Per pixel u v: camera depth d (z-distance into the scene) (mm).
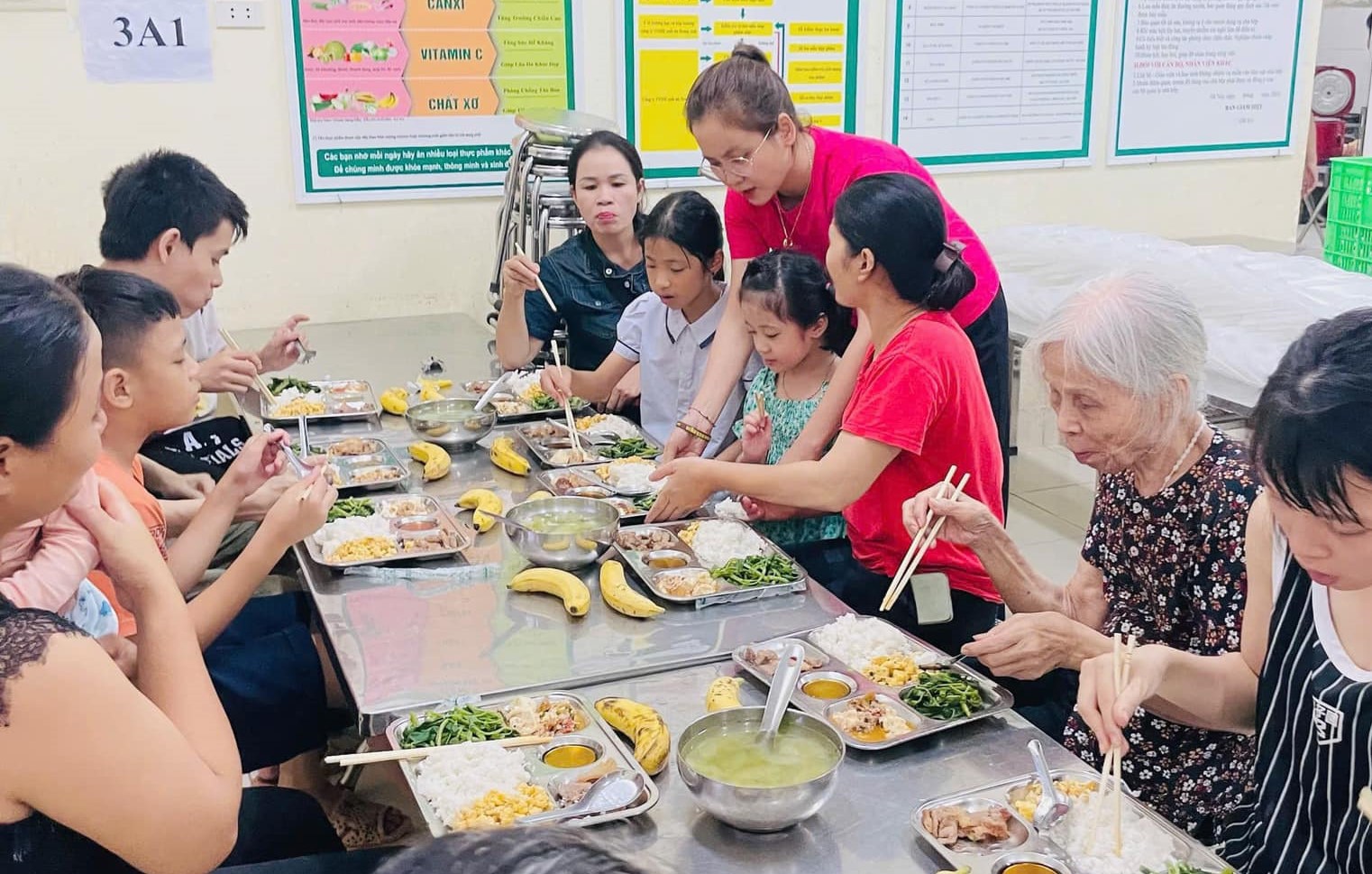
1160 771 1650
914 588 1903
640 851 1187
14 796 1090
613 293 3184
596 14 3740
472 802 1254
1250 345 3090
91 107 3314
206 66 3393
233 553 2662
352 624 1705
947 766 1360
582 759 1364
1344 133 6012
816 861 1188
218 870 1417
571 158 3113
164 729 1153
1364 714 1136
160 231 2447
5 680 1056
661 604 1774
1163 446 1578
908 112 4230
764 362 2416
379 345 3455
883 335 2006
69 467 1165
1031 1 4289
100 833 1115
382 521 2047
